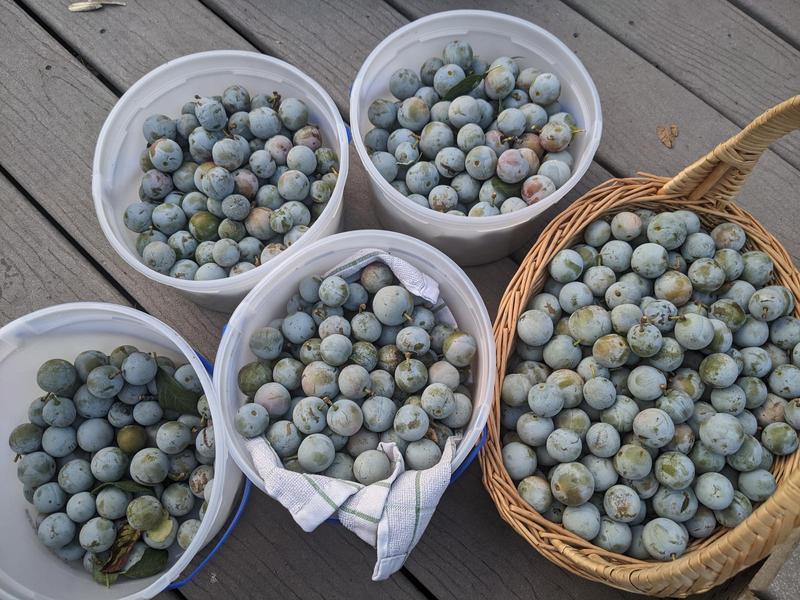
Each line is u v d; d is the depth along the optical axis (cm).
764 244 58
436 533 61
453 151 59
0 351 52
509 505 50
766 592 49
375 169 57
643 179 59
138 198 65
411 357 54
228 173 57
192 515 55
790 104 43
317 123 65
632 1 75
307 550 61
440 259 55
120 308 52
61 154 71
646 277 56
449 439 51
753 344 55
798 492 37
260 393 52
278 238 60
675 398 51
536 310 55
